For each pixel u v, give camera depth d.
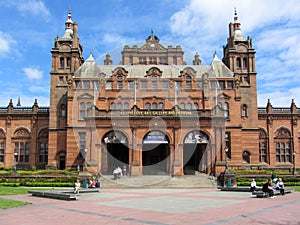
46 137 62.50
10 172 43.31
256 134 58.84
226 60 64.56
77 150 52.72
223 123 43.97
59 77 60.09
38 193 27.28
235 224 13.80
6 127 62.94
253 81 60.66
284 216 16.08
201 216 15.90
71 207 19.62
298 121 64.69
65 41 61.88
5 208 19.09
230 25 64.81
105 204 21.19
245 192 31.92
